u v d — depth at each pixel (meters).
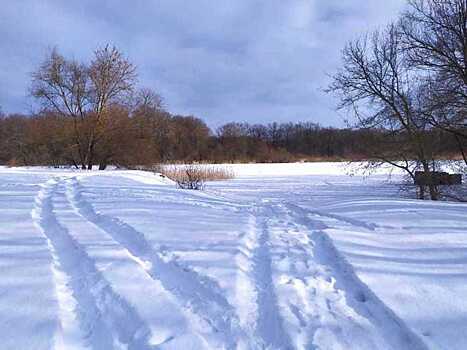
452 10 15.47
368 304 3.82
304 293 4.02
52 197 10.07
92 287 3.93
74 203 9.29
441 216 7.89
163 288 3.99
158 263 4.77
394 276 4.39
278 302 3.74
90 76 30.17
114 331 3.14
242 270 4.59
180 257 4.89
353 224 7.61
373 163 18.83
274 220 8.46
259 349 3.01
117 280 4.07
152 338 3.00
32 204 8.52
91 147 30.66
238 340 3.10
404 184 18.47
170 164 33.81
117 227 6.52
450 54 15.61
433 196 17.08
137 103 31.94
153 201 9.88
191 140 76.81
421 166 17.53
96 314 3.40
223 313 3.50
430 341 3.04
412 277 4.37
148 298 3.67
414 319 3.39
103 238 5.68
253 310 3.62
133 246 5.52
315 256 5.40
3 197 9.45
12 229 6.13
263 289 4.15
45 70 29.59
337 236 6.20
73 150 31.06
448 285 4.14
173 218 7.49
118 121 30.72
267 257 5.29
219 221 7.62
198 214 8.30
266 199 15.59
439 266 4.74
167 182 21.14
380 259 5.00
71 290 3.90
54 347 2.82
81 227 6.42
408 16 21.64
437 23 15.73
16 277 4.08
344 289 4.20
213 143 85.56
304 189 23.14
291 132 107.31
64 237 5.78
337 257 5.16
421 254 5.24
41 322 3.15
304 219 8.61
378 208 9.34
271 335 3.21
